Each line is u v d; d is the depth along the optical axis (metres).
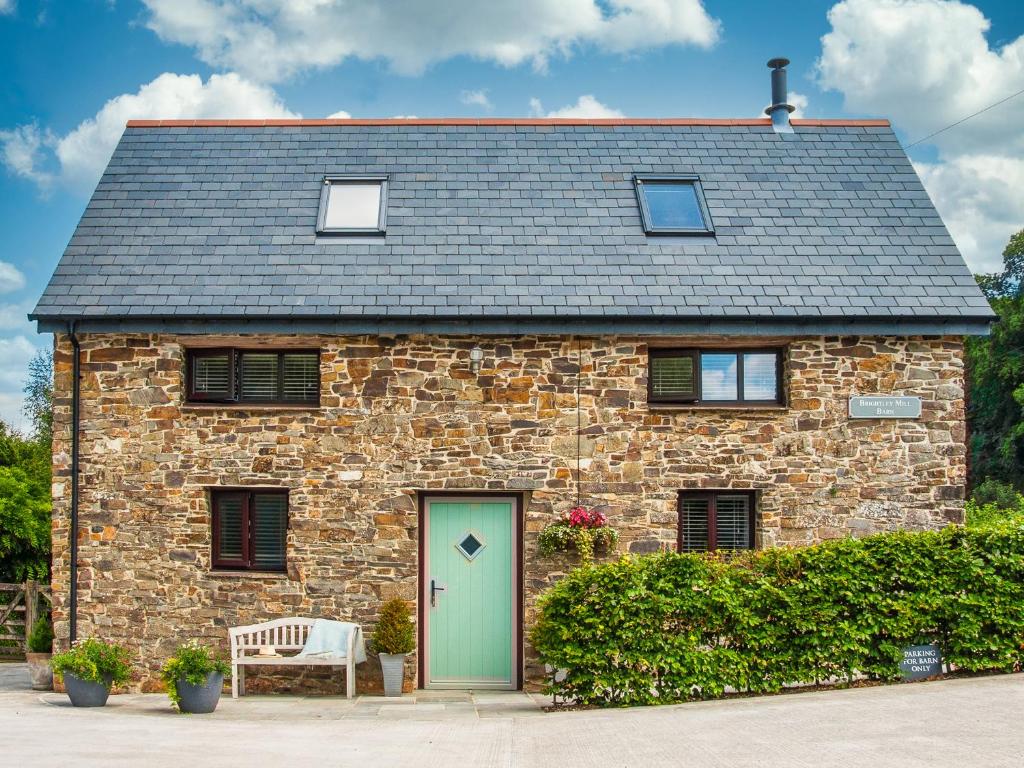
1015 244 35.28
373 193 13.21
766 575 10.16
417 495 11.84
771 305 11.61
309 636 11.33
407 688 11.55
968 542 10.31
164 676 10.23
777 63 14.62
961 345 11.93
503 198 13.12
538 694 11.52
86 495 11.80
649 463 11.73
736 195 13.28
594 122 14.41
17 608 15.37
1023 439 31.69
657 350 12.16
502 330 11.53
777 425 11.79
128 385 11.83
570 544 11.43
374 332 11.57
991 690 9.38
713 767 6.87
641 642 9.93
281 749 7.87
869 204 13.24
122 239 12.41
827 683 10.33
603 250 12.38
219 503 11.97
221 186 13.23
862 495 11.76
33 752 7.39
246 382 12.16
